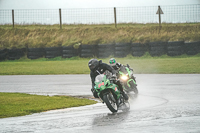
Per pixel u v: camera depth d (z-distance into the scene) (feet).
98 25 537.24
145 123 86.99
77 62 383.45
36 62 406.41
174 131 76.59
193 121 87.15
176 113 100.27
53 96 154.10
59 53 440.45
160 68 291.38
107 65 113.80
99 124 88.17
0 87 199.41
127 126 84.02
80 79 236.02
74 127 85.25
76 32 495.82
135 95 148.66
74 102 134.82
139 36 437.17
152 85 188.65
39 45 473.67
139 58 403.75
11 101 136.87
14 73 297.94
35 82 224.74
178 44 387.55
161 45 397.60
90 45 429.38
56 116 104.22
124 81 146.51
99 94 111.75
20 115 107.76
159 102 127.95
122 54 411.54
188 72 258.57
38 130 82.94
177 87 174.91
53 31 513.04
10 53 451.12
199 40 410.93
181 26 459.32
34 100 139.95
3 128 86.38
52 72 295.89
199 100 127.44
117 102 111.24
